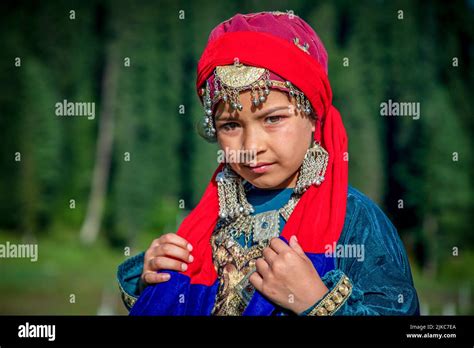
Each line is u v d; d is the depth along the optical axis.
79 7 24.91
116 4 24.03
